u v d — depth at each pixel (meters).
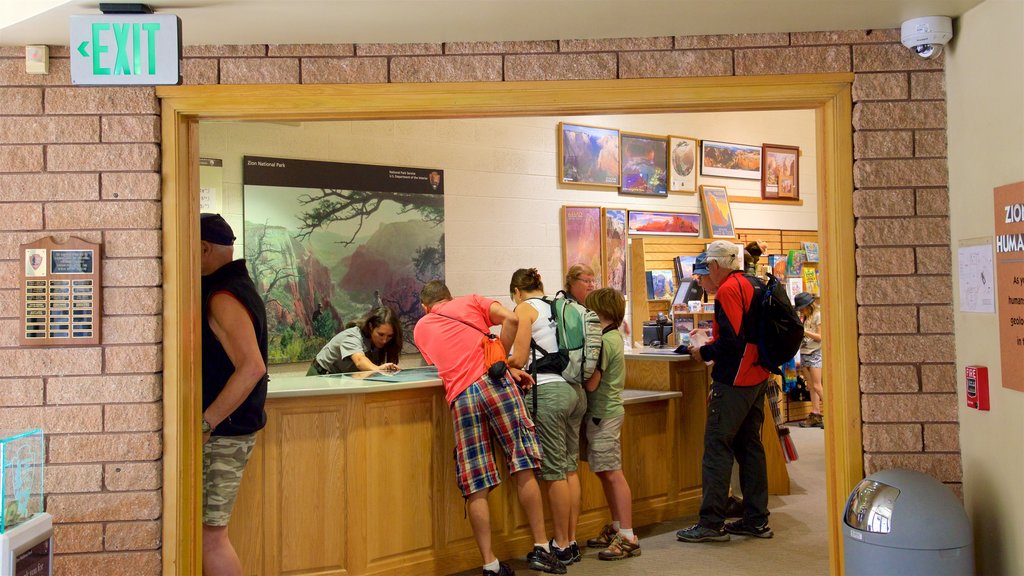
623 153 8.00
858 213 3.36
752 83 3.38
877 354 3.35
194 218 3.48
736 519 5.96
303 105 3.40
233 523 4.18
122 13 3.00
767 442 6.61
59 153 3.33
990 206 3.00
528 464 4.66
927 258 3.35
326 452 4.42
